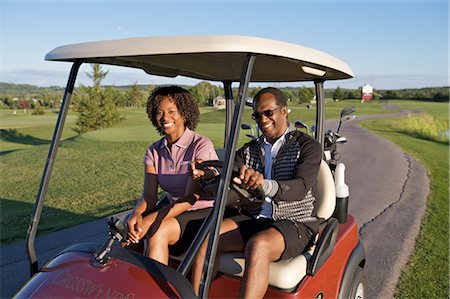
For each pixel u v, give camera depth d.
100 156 11.26
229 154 1.67
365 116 35.56
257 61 2.23
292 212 2.33
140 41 1.65
